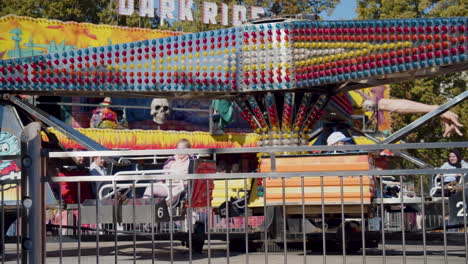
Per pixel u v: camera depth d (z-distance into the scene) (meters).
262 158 10.16
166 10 27.86
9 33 21.86
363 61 11.98
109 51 13.00
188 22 37.69
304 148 7.00
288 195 9.83
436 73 12.12
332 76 12.16
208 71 12.88
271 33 12.56
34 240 7.16
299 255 10.48
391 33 11.84
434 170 6.76
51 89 12.75
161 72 12.98
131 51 13.03
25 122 13.24
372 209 10.48
